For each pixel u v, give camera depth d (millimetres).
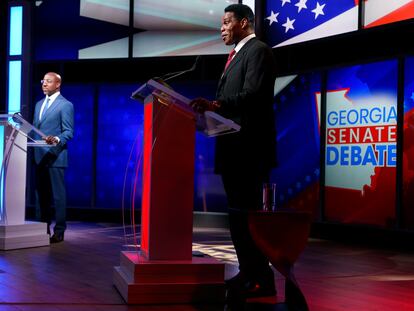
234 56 3273
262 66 3092
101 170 8461
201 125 3049
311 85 7113
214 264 3205
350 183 6656
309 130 7133
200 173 8000
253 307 2939
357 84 6602
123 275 3303
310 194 7109
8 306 2971
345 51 6836
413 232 5949
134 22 8328
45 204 5871
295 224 2752
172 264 3154
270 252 2748
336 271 4484
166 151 3232
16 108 8656
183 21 8117
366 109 6500
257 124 3143
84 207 8477
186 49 8109
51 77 5883
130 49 8305
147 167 3373
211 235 6934
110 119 8438
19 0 8641
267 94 3133
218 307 3061
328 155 6898
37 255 4828
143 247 3449
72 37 8594
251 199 3184
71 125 5781
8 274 3902
